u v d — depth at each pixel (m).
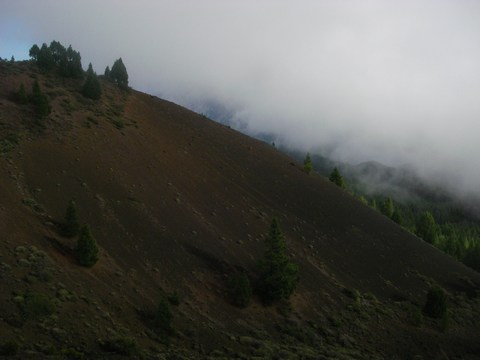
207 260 51.12
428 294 60.56
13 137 52.91
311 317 50.34
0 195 42.25
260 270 52.69
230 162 81.56
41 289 33.59
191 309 42.53
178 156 72.88
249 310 46.75
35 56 78.50
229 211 65.19
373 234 78.38
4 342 26.77
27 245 37.53
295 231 68.50
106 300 36.94
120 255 44.59
